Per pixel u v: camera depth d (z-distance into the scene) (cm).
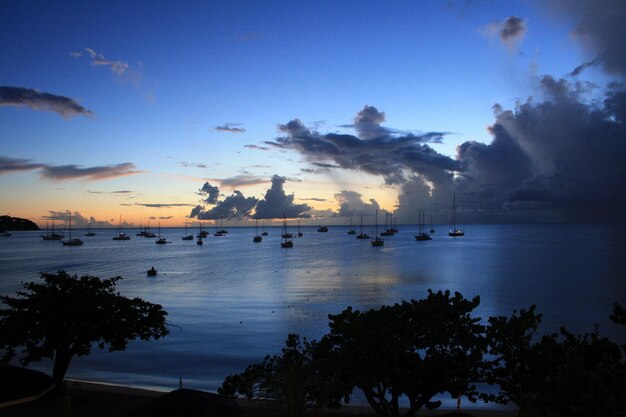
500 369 1405
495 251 14725
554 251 14212
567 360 1060
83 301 2102
